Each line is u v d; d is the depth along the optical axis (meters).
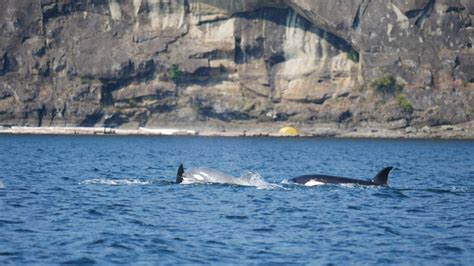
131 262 94.19
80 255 96.25
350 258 98.31
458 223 121.81
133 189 153.00
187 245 102.88
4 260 93.38
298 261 96.31
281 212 128.00
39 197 140.88
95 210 126.50
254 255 98.62
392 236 111.31
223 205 133.38
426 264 95.94
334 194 148.62
